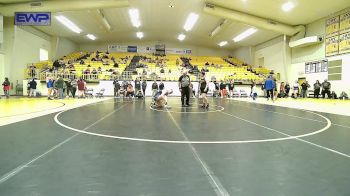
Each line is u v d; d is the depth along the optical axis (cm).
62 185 262
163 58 3569
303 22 2431
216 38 3472
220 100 1953
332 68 2189
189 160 354
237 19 2378
